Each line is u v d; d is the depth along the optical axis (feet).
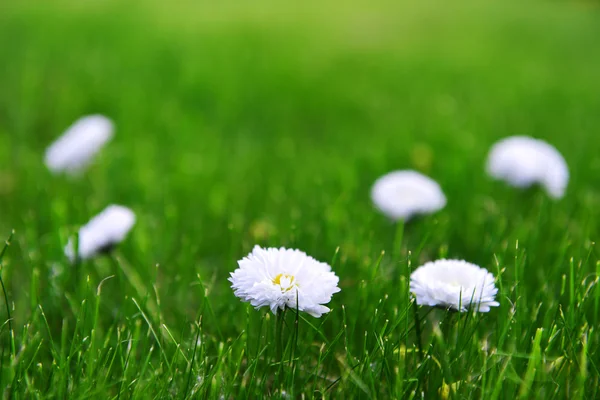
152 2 7.30
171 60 4.30
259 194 2.45
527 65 4.64
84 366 1.82
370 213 2.27
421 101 3.56
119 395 1.74
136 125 2.90
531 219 2.21
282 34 5.72
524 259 1.97
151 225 2.24
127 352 1.83
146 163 2.59
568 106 3.44
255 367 1.77
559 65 4.68
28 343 1.83
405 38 5.81
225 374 1.79
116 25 5.55
